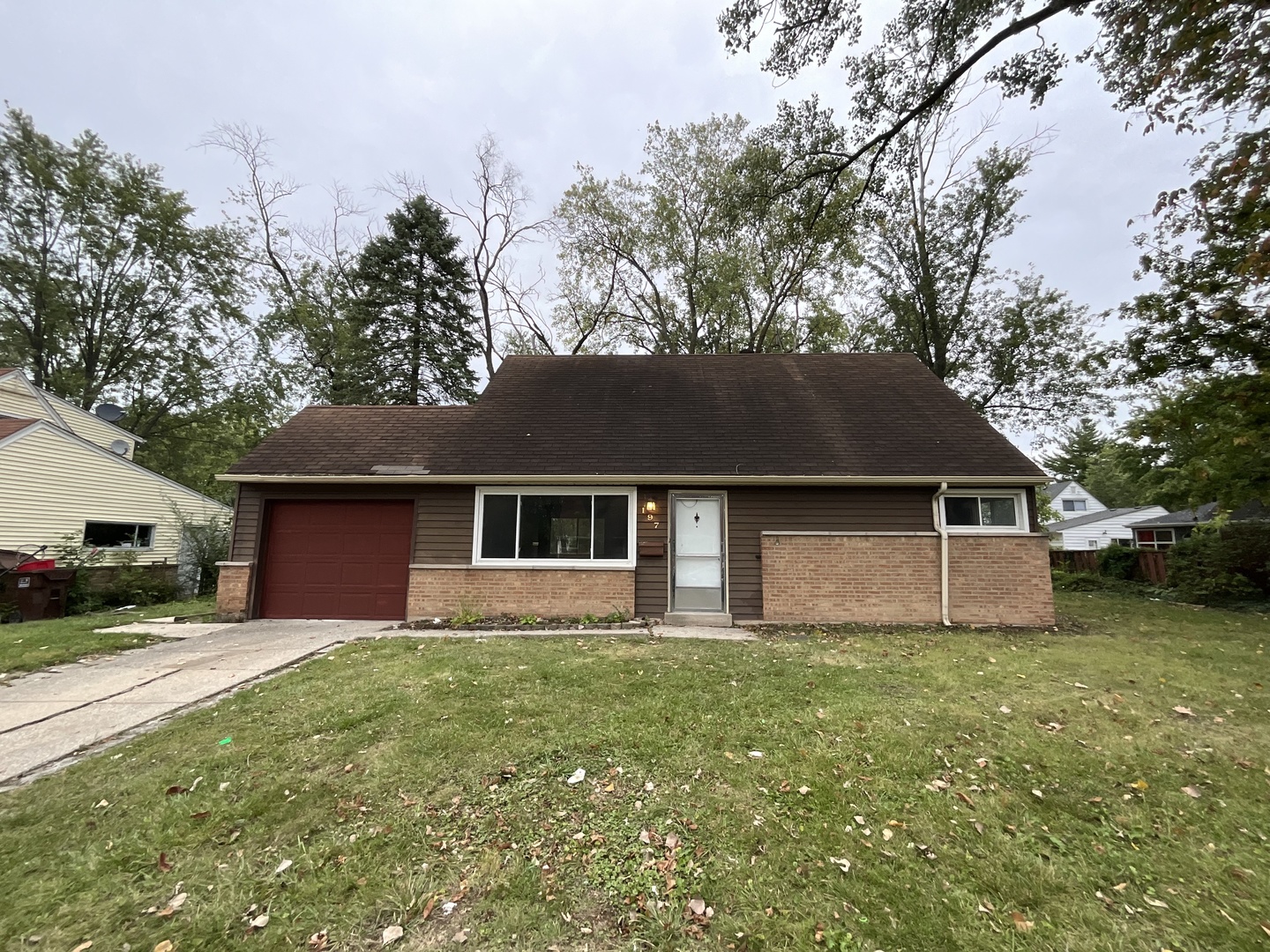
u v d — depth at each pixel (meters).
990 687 5.42
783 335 23.70
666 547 9.68
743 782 3.54
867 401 11.70
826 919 2.42
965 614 9.24
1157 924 2.42
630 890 2.61
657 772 3.67
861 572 9.39
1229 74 7.01
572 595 9.58
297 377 26.75
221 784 3.54
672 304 24.12
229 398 27.55
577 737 4.18
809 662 6.34
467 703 4.91
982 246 20.44
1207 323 11.26
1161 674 5.89
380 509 10.10
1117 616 10.18
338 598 9.93
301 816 3.18
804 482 9.47
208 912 2.47
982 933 2.36
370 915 2.45
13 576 12.26
